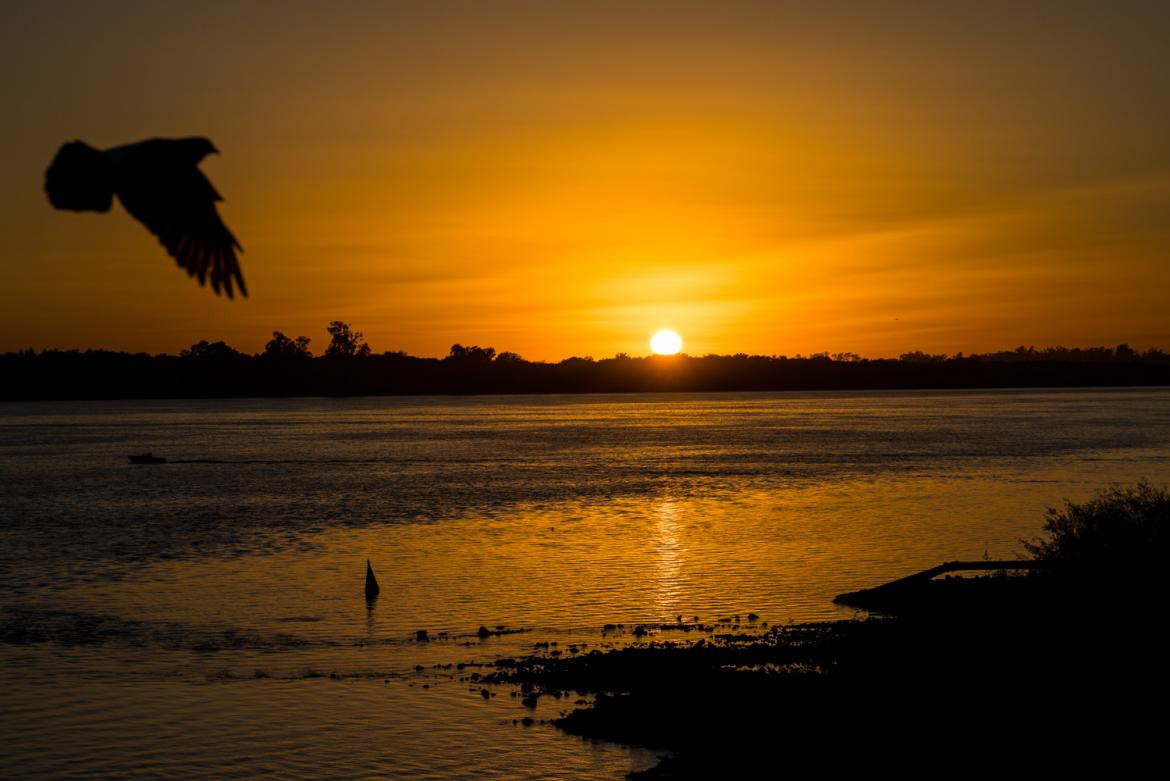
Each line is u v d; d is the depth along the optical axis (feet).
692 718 93.30
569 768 84.79
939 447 438.40
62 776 85.71
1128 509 130.41
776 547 192.65
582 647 121.49
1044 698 89.25
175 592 157.69
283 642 126.72
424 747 90.27
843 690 96.63
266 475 351.05
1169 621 104.17
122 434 620.90
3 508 266.36
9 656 120.67
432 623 135.54
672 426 649.20
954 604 121.29
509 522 230.89
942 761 79.30
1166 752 77.92
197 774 85.66
